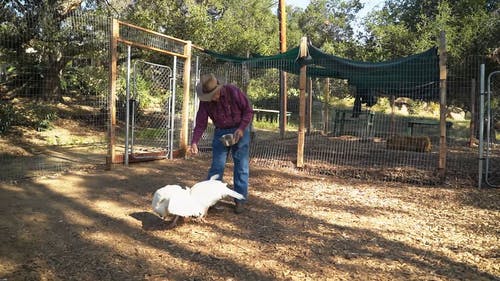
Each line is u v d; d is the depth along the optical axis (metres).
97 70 13.75
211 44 15.68
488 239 4.32
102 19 10.60
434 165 8.72
